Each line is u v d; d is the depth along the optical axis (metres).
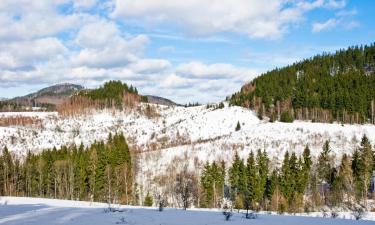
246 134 160.88
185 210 27.00
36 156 113.00
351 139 141.25
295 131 156.12
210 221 19.88
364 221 22.42
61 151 112.94
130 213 22.77
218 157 126.94
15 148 187.88
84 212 22.98
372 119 177.50
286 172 90.56
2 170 98.31
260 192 89.56
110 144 111.75
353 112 181.38
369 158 90.19
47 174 102.44
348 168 88.56
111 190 95.44
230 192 100.06
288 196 87.25
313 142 137.12
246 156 128.62
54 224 17.86
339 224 20.55
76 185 98.75
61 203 32.53
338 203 80.88
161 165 123.56
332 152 124.50
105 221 18.95
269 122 184.50
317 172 99.38
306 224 20.02
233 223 19.38
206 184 93.12
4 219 19.55
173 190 99.31
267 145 138.38
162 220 19.70
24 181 104.06
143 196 99.06
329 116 184.00
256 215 23.78
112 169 96.38
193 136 195.50
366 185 86.00
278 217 23.50
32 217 20.38
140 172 118.31
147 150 160.00
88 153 103.69
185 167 111.12
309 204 82.12
